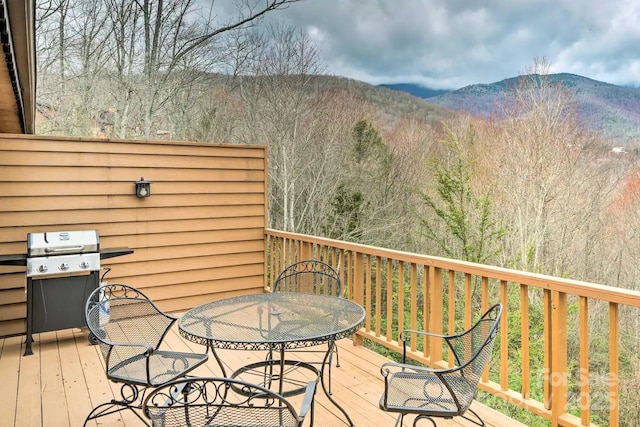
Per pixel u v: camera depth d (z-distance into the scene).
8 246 4.11
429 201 10.85
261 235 5.57
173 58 10.38
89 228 4.49
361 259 3.85
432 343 3.11
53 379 3.25
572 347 8.25
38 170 4.23
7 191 4.09
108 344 2.27
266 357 3.42
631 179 9.77
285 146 11.87
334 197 12.52
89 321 2.50
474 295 9.42
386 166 12.63
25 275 4.21
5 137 4.08
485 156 10.93
